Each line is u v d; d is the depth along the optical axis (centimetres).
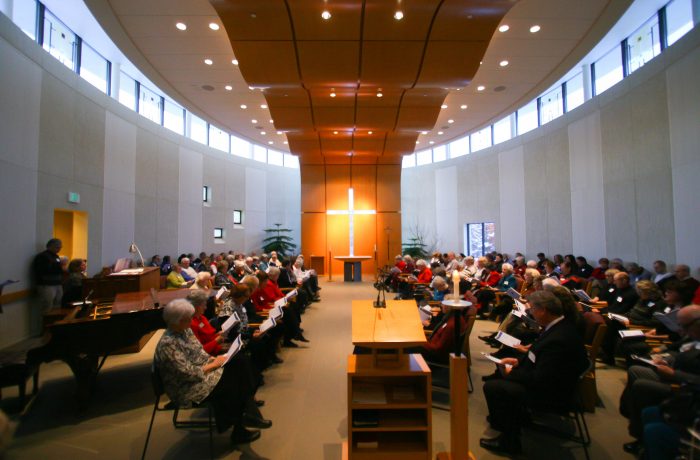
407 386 240
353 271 1260
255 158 1596
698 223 593
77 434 280
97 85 807
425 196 1602
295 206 1753
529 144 1127
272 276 552
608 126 815
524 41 691
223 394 254
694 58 595
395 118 898
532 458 243
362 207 1377
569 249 962
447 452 228
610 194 811
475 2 485
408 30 541
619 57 805
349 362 238
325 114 878
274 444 263
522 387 248
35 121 569
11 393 354
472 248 1419
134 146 912
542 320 266
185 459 245
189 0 567
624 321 397
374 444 222
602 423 290
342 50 589
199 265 1023
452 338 340
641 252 723
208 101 1002
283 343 506
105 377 400
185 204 1167
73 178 674
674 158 641
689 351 242
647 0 650
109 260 802
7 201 506
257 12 506
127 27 641
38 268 549
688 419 179
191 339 264
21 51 538
